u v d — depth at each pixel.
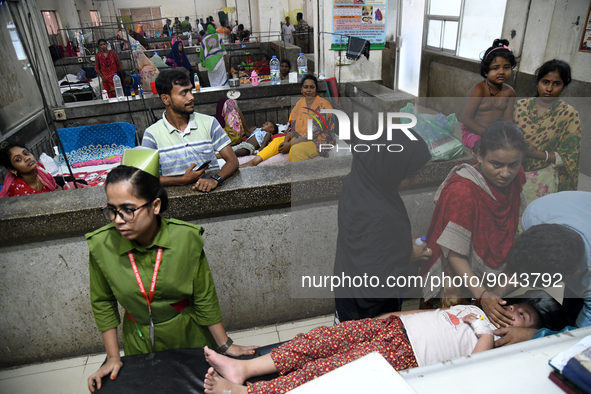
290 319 2.41
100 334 2.23
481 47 4.29
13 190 2.52
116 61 5.45
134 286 1.39
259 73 6.96
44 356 2.23
